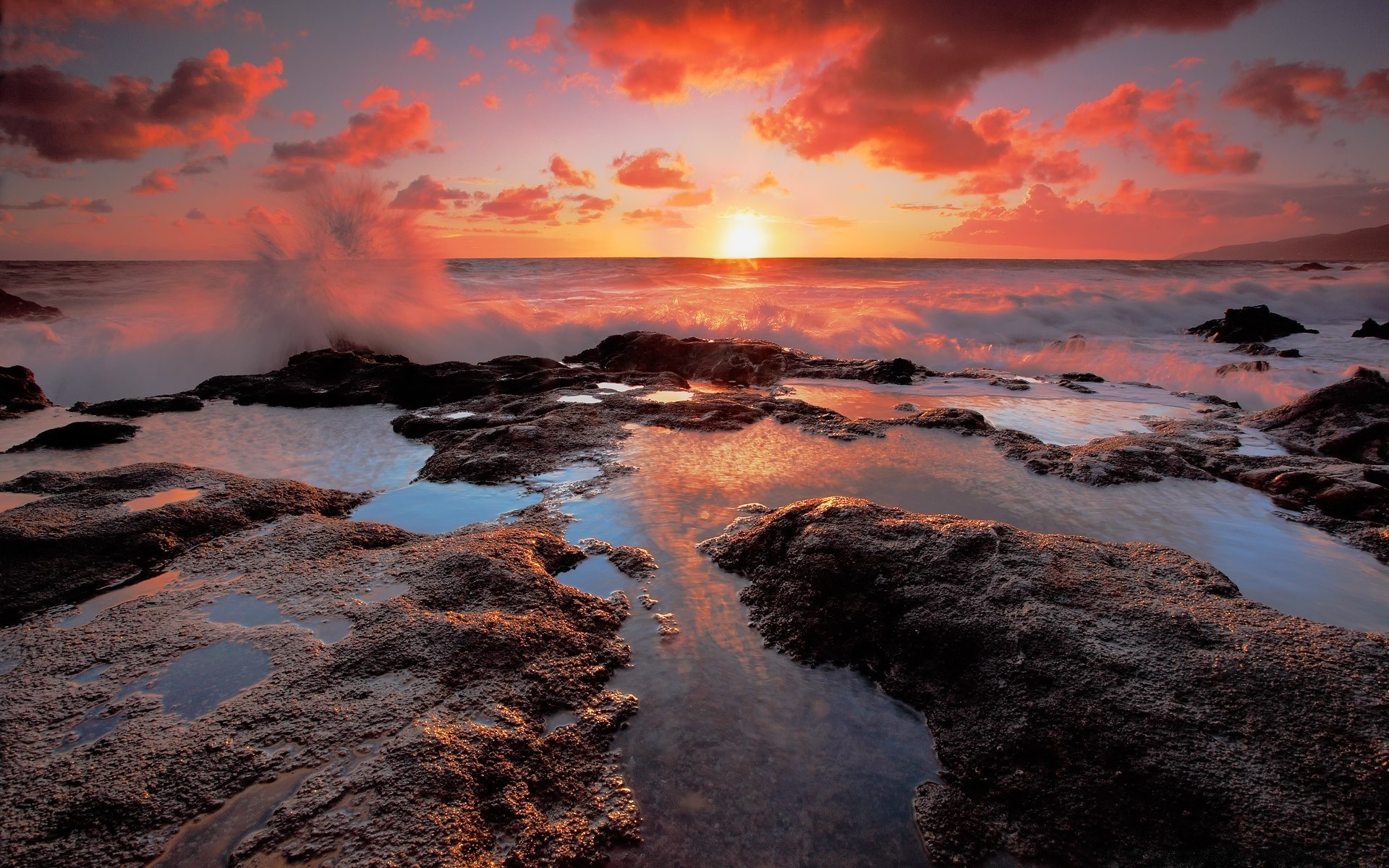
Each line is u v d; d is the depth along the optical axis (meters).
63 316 21.67
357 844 2.29
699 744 2.96
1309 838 2.29
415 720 2.87
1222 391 13.59
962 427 8.13
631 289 32.34
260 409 9.77
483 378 10.73
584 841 2.46
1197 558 4.82
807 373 12.82
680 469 6.58
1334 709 2.71
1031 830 2.53
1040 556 3.89
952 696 3.14
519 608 3.81
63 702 3.02
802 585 3.98
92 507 5.18
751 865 2.40
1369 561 4.81
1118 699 2.85
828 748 2.96
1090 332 21.36
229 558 4.55
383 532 5.01
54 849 2.29
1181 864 2.33
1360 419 7.88
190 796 2.48
